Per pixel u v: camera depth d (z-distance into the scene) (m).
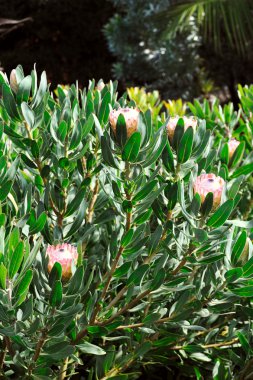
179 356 2.33
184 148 2.00
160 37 13.23
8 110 2.08
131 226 2.05
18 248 1.80
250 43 15.02
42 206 2.14
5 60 16.98
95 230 2.43
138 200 1.98
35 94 2.11
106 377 2.21
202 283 2.24
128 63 14.98
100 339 2.42
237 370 2.45
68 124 2.17
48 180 2.20
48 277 1.89
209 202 1.87
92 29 17.31
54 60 17.41
